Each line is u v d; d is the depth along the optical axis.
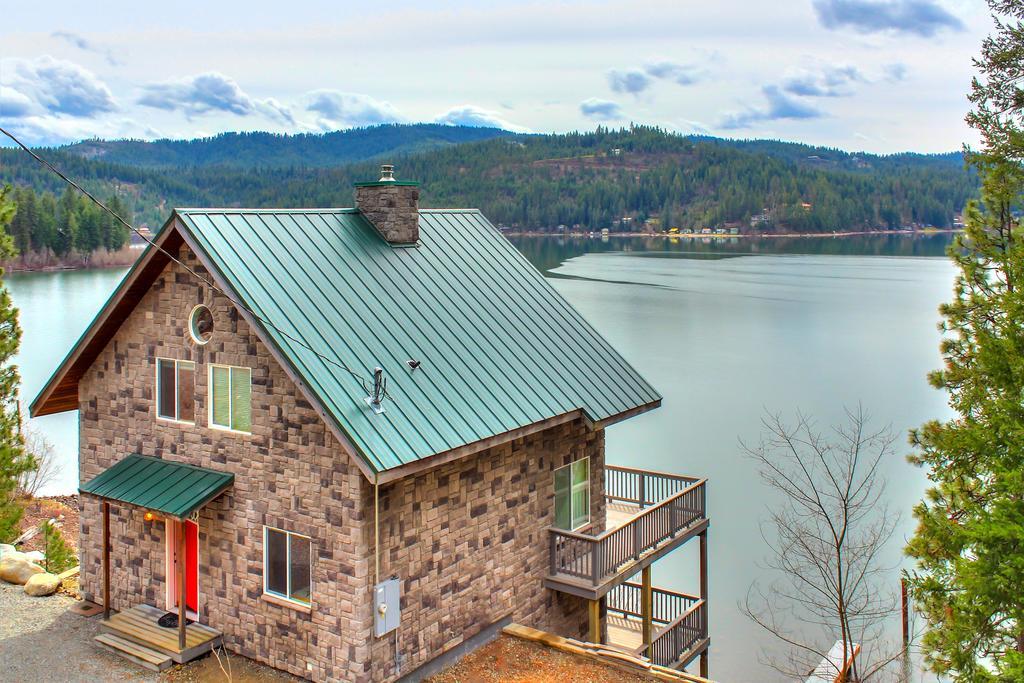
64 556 24.62
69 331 82.62
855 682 23.00
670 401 61.53
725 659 28.48
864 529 35.09
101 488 18.56
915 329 95.44
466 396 18.36
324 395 15.87
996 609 16.95
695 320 99.62
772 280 145.75
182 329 18.45
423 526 17.47
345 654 16.48
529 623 20.34
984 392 20.00
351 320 18.28
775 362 76.69
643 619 22.22
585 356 22.36
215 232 17.95
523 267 24.53
